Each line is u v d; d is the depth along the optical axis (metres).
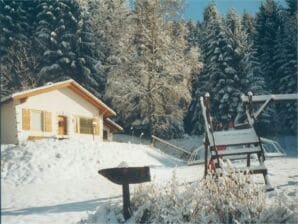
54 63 47.75
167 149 40.59
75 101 35.06
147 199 8.89
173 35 41.34
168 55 40.38
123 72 40.84
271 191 10.86
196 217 7.66
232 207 7.57
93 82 47.97
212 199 7.79
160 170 21.25
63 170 21.97
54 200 14.23
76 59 48.56
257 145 12.93
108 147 26.94
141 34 40.38
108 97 42.88
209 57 46.69
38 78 46.81
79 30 49.53
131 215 8.82
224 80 44.59
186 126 49.12
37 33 49.03
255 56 50.03
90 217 9.05
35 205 13.26
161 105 40.91
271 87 48.72
